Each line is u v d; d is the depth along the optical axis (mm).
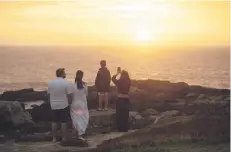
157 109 16234
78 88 10375
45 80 75062
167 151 8992
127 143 9969
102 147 9734
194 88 22047
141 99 17594
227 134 10016
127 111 12070
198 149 9062
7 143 10695
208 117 11039
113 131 12188
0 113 12188
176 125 10758
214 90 21938
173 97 19547
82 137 10719
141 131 10789
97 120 12906
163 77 89062
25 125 12531
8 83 66812
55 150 9609
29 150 9758
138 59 189875
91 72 99750
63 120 10258
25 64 137250
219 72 102812
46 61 160500
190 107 15391
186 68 121312
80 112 10391
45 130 12523
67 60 170375
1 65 129000
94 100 15844
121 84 11953
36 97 24062
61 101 10148
